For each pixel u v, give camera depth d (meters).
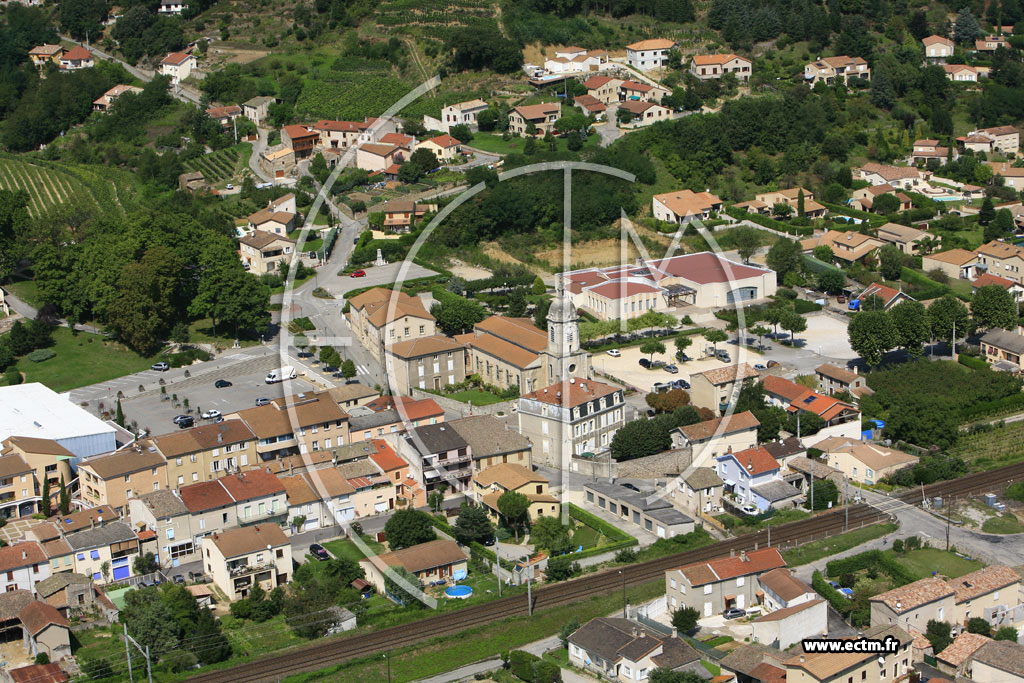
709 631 122.81
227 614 127.44
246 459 156.75
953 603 121.62
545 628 123.88
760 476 150.25
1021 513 147.00
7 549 132.50
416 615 125.75
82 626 126.94
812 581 130.88
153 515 137.12
